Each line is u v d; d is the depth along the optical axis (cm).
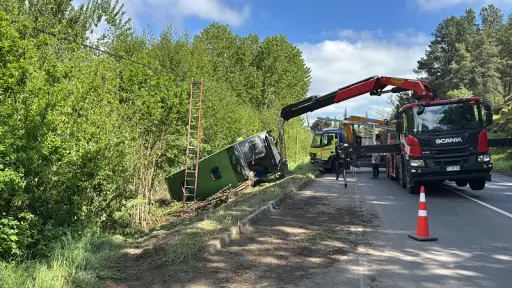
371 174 2417
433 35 8088
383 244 739
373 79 1634
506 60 7294
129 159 1020
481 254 668
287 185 1575
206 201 1354
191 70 2020
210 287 519
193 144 1426
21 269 518
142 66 1202
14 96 630
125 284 523
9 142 556
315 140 2627
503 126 4575
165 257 619
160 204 1432
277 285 530
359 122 2314
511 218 950
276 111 3419
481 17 8962
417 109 1341
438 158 1293
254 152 1502
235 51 4603
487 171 1277
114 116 893
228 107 2012
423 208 776
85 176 762
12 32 640
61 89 692
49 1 1484
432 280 548
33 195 644
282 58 4947
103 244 731
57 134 691
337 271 587
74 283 493
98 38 1638
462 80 6694
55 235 657
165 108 1249
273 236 793
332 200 1291
